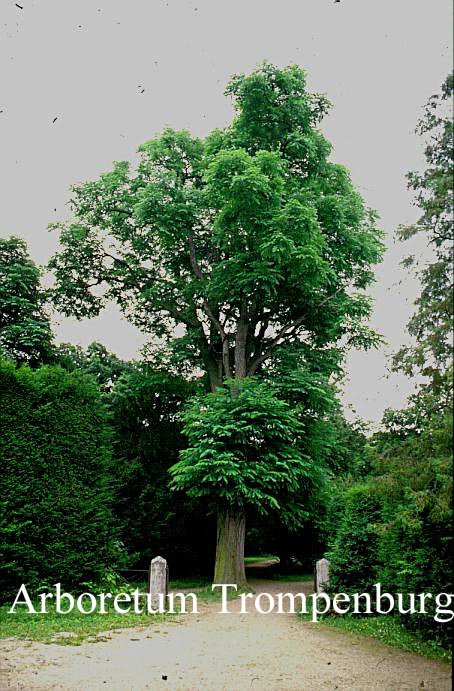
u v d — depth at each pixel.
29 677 6.95
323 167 20.25
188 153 20.98
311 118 20.30
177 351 21.70
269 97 19.06
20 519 12.44
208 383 22.34
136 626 10.91
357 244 19.48
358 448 26.44
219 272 18.34
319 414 20.16
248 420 17.03
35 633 9.48
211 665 7.91
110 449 15.95
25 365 13.50
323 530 23.25
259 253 17.53
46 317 23.44
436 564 9.07
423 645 9.08
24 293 22.73
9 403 12.85
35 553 12.33
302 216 16.47
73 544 13.41
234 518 18.22
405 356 8.61
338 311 19.55
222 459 16.16
